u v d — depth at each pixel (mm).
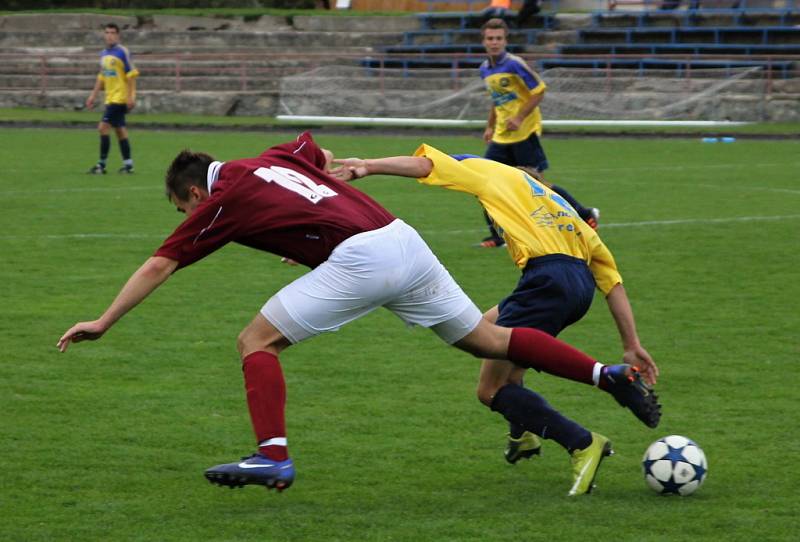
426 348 12094
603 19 50125
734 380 10789
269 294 14688
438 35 51344
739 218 21250
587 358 7590
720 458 8547
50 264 16547
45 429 9250
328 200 7367
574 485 7766
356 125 42594
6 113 46875
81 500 7625
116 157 31938
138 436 9094
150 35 54312
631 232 19703
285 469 7141
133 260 16906
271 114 47688
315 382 10766
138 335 12523
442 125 43156
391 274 7289
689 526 7098
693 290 14984
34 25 55875
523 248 7941
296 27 54219
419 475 8234
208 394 10336
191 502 7609
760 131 39844
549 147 35969
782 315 13547
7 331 12617
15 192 24484
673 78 44969
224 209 7238
